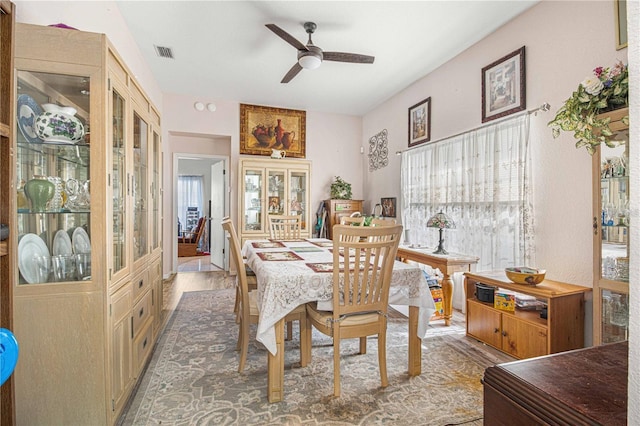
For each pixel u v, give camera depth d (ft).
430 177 12.80
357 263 6.00
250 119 17.12
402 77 13.56
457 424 5.37
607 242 6.28
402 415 5.57
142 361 6.86
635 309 1.33
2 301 3.61
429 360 7.59
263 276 6.30
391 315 10.77
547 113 8.40
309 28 9.64
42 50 4.66
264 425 5.31
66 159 4.94
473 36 10.29
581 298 7.28
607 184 6.23
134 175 6.60
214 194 20.40
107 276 4.91
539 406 1.73
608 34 7.06
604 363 2.11
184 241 25.16
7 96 3.65
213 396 6.11
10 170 3.67
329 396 6.13
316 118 18.47
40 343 4.64
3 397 3.73
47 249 4.87
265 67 12.73
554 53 8.21
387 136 16.44
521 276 7.66
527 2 8.58
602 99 5.26
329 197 18.70
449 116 11.94
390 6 8.75
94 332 4.82
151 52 11.48
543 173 8.54
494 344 8.24
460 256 10.06
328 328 6.11
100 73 4.88
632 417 1.34
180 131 16.08
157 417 5.49
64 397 4.73
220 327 9.64
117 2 8.68
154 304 8.24
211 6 8.82
